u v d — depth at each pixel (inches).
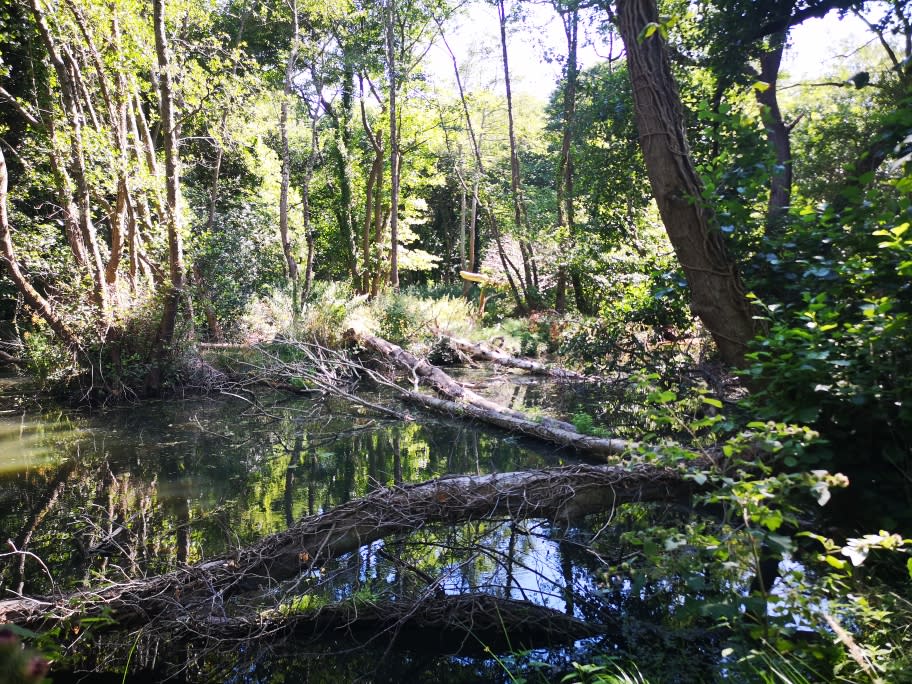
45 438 328.2
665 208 178.9
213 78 444.8
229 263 607.5
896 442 132.3
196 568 141.4
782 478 93.7
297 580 144.3
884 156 148.8
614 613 137.4
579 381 485.4
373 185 1005.2
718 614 97.7
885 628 95.6
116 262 446.0
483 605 138.0
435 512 161.9
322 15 792.3
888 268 140.9
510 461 272.4
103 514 212.2
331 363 485.4
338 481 247.9
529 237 768.3
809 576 132.4
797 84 435.2
